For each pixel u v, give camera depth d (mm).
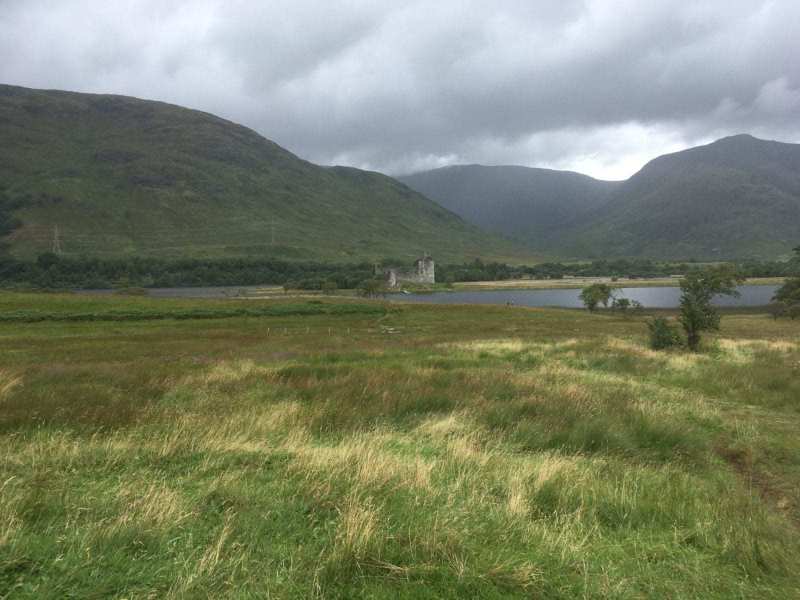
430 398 10680
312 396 11078
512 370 15828
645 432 8586
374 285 130500
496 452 7059
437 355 21375
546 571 4105
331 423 8602
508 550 4344
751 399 12195
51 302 56562
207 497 5070
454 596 3697
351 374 13852
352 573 3916
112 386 12383
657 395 12453
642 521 5188
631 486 6086
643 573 4227
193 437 6977
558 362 18984
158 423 8094
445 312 68188
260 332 40906
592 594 3859
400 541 4363
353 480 5504
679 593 3992
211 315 54219
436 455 7016
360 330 44938
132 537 4184
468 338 35000
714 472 7141
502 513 4996
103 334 37719
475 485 5734
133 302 61625
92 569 3768
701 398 12086
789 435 8977
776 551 4566
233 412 9031
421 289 192625
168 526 4387
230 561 3865
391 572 3920
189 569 3785
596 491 5730
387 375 13664
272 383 12672
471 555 4203
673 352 21594
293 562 3986
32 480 5328
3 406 9078
